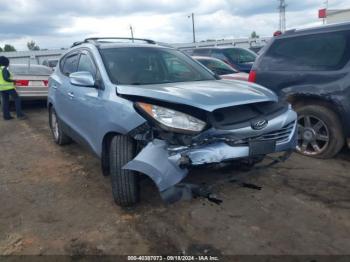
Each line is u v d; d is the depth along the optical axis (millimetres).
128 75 3979
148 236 3141
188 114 3057
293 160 4871
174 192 2990
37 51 34500
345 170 4484
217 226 3252
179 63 4586
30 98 9711
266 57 5402
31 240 3139
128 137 3414
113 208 3680
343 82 4473
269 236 3068
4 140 6809
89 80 3889
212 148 3057
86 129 4258
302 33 5062
